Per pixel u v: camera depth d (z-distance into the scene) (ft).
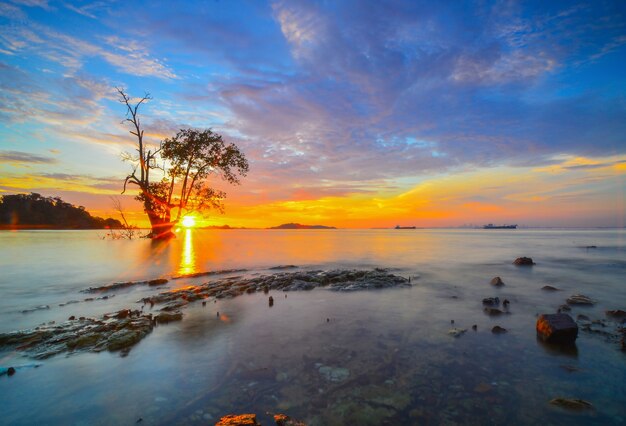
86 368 18.42
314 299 35.63
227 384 16.61
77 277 50.26
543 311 30.55
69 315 29.66
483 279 48.65
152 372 17.94
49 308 32.12
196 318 28.30
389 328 25.40
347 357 19.84
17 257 76.59
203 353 20.52
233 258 78.95
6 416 13.87
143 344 22.02
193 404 14.80
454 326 25.94
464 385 16.38
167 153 112.57
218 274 53.83
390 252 98.68
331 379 17.08
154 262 69.15
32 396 15.48
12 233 232.53
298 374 17.66
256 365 18.76
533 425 13.17
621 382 16.63
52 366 18.67
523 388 16.07
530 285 43.83
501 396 15.34
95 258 75.66
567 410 14.10
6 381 16.92
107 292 39.93
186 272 55.11
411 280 47.70
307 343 22.18
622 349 20.86
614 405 14.51
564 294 38.14
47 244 117.08
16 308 32.14
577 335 23.44
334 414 13.97
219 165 119.85
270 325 26.23
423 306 32.48
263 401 15.05
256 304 33.35
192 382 16.83
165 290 41.16
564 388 16.03
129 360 19.45
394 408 14.42
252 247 121.29
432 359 19.52
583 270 58.13
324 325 26.22
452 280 47.75
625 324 26.27
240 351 20.83
